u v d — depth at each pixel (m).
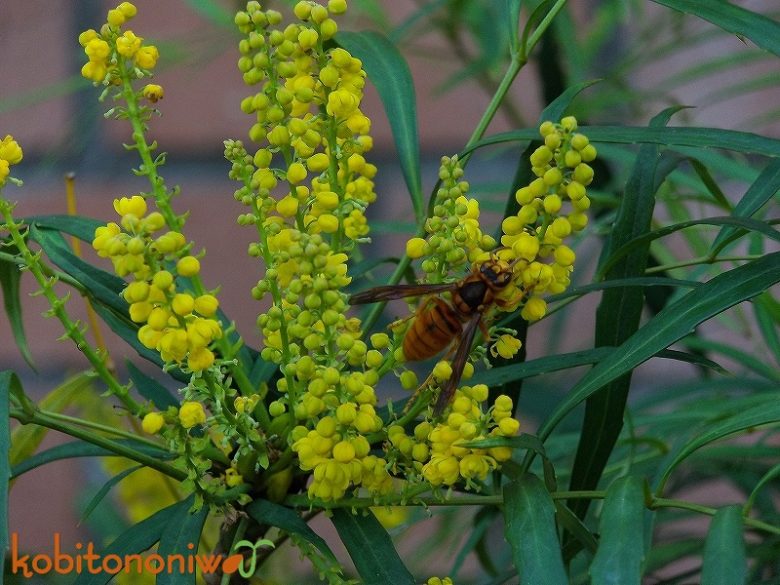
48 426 0.41
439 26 0.58
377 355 0.39
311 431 0.39
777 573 0.50
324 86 0.40
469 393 0.39
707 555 0.38
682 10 0.41
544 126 0.38
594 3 0.75
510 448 0.39
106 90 0.39
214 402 0.40
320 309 0.39
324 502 0.40
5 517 0.37
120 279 0.43
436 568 0.72
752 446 0.50
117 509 0.61
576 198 0.38
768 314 0.49
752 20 0.41
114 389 0.40
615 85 0.58
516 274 0.39
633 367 0.39
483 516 0.48
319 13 0.39
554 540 0.38
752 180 0.48
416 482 0.40
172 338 0.38
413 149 0.44
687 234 0.53
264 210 0.40
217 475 0.41
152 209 0.77
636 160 0.43
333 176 0.40
